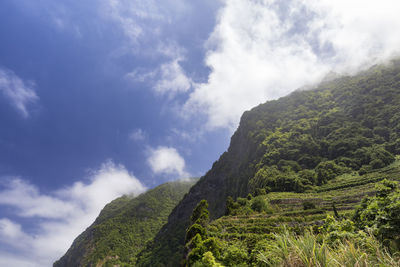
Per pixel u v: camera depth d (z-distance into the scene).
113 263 141.75
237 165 154.50
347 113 122.50
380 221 6.88
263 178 90.19
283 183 77.75
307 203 50.22
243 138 168.50
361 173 72.69
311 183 75.19
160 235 151.62
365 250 6.38
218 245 24.72
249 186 106.88
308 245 6.24
